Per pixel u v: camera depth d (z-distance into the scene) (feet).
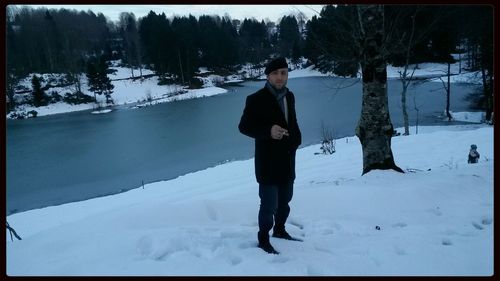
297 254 11.32
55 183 58.39
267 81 11.12
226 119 115.44
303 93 156.25
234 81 260.21
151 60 249.14
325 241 12.44
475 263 10.62
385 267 10.50
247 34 351.05
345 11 34.83
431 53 174.40
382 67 22.18
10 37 234.99
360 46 22.61
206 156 69.72
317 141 73.26
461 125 77.05
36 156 79.00
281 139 11.25
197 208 14.85
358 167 37.65
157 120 122.01
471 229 13.30
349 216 15.01
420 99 119.14
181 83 225.35
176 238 11.85
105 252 11.23
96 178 60.18
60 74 214.07
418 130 72.18
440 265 10.56
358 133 23.38
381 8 21.62
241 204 15.72
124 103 180.96
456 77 152.97
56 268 10.34
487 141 43.68
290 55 299.58
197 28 297.74
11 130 118.42
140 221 13.74
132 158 72.54
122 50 325.62
